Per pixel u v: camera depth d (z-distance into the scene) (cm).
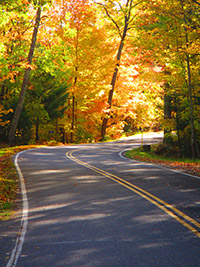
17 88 4544
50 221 885
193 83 2853
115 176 1631
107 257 631
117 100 5966
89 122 5950
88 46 4831
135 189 1301
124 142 4781
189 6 2402
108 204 1062
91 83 5009
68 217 920
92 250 668
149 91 3912
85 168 1920
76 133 5706
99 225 841
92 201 1107
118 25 5366
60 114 4956
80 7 4678
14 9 1783
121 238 738
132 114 6034
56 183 1439
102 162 2269
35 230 810
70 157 2575
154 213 946
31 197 1184
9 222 884
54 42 4319
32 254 654
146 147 3594
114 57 5853
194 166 2119
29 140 4534
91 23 4919
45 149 3325
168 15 2456
